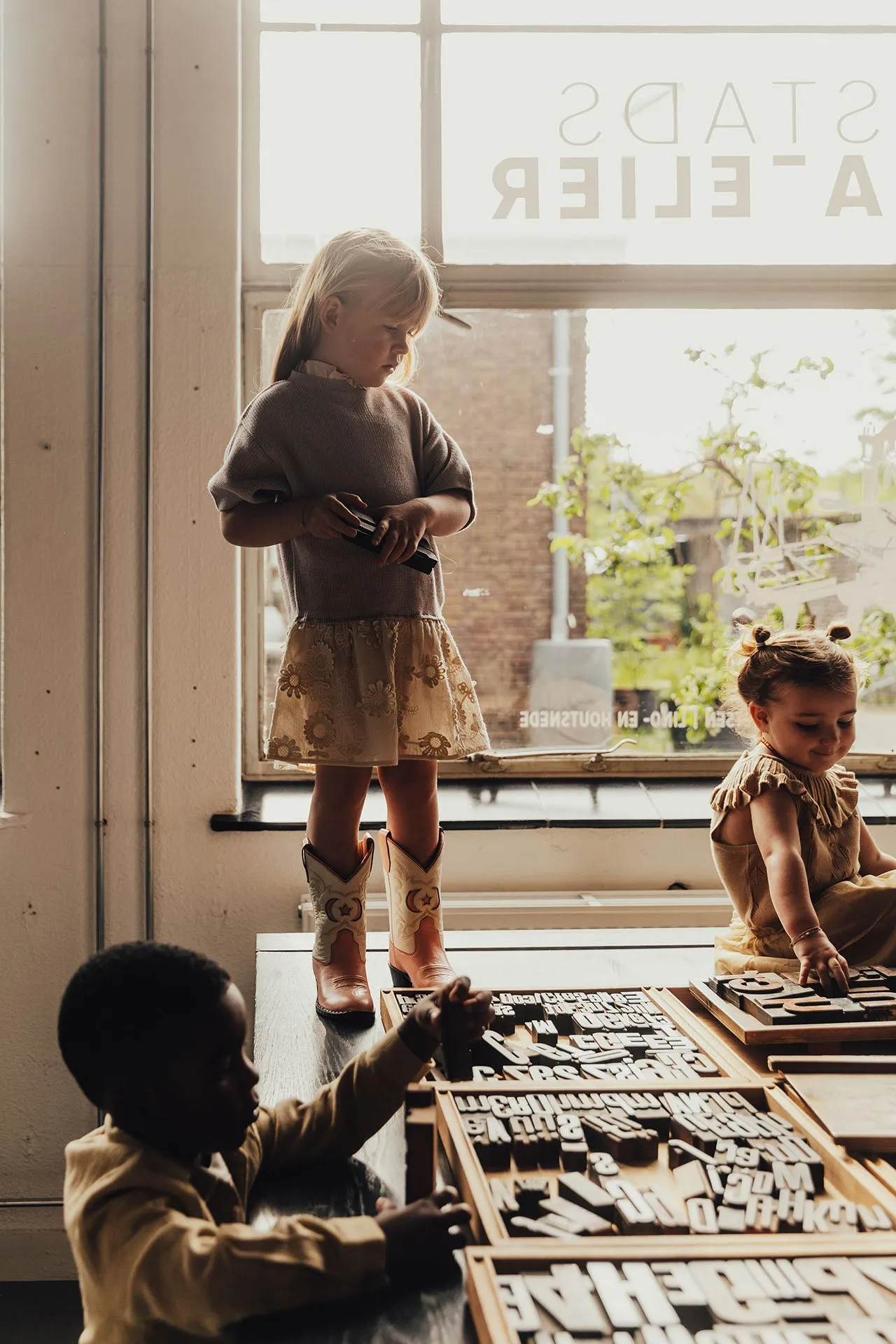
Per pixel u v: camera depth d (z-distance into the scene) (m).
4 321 2.37
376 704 1.61
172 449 2.41
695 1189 1.01
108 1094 0.96
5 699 2.39
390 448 1.66
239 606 2.50
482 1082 1.23
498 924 2.37
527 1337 0.79
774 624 2.68
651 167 2.62
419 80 2.59
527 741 2.67
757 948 1.67
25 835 2.39
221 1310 0.85
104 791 2.41
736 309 2.64
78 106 2.38
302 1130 1.15
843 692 1.61
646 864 2.48
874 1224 0.94
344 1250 0.88
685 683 2.67
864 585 2.69
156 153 2.40
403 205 2.60
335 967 1.69
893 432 2.67
